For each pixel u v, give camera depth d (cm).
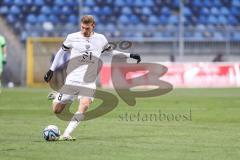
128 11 13650
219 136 4491
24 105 7388
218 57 11938
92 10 13462
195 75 11019
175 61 11900
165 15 13812
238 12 14412
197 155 3569
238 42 12138
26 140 4262
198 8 14125
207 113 6300
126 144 4059
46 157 3494
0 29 12556
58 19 13250
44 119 5816
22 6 13312
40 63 11575
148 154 3609
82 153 3647
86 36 4356
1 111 6644
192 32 12962
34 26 12875
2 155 3572
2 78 11831
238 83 11206
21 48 12050
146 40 12050
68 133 4256
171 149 3822
